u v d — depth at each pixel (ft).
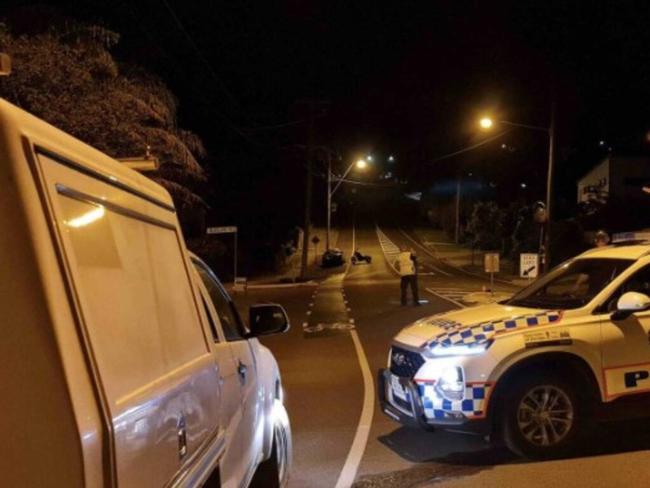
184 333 8.91
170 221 9.71
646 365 20.52
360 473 19.75
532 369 19.98
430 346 20.57
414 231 277.44
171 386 7.44
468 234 229.66
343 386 32.89
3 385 5.07
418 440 22.97
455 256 199.11
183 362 8.41
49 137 6.03
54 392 5.08
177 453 7.41
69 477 5.02
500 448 21.48
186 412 7.92
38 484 4.99
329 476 19.56
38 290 5.19
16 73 42.57
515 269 147.64
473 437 22.88
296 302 86.89
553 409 20.11
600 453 20.49
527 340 19.83
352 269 166.30
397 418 21.89
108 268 6.57
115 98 47.83
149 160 11.52
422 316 63.62
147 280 7.81
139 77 56.18
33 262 5.23
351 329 55.77
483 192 247.70
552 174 94.22
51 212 5.53
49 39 44.75
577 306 21.20
